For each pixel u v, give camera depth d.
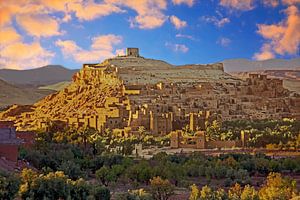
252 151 128.38
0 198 44.88
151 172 80.12
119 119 172.25
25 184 48.28
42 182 49.91
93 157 97.44
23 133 102.62
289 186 70.06
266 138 139.88
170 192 67.00
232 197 59.16
